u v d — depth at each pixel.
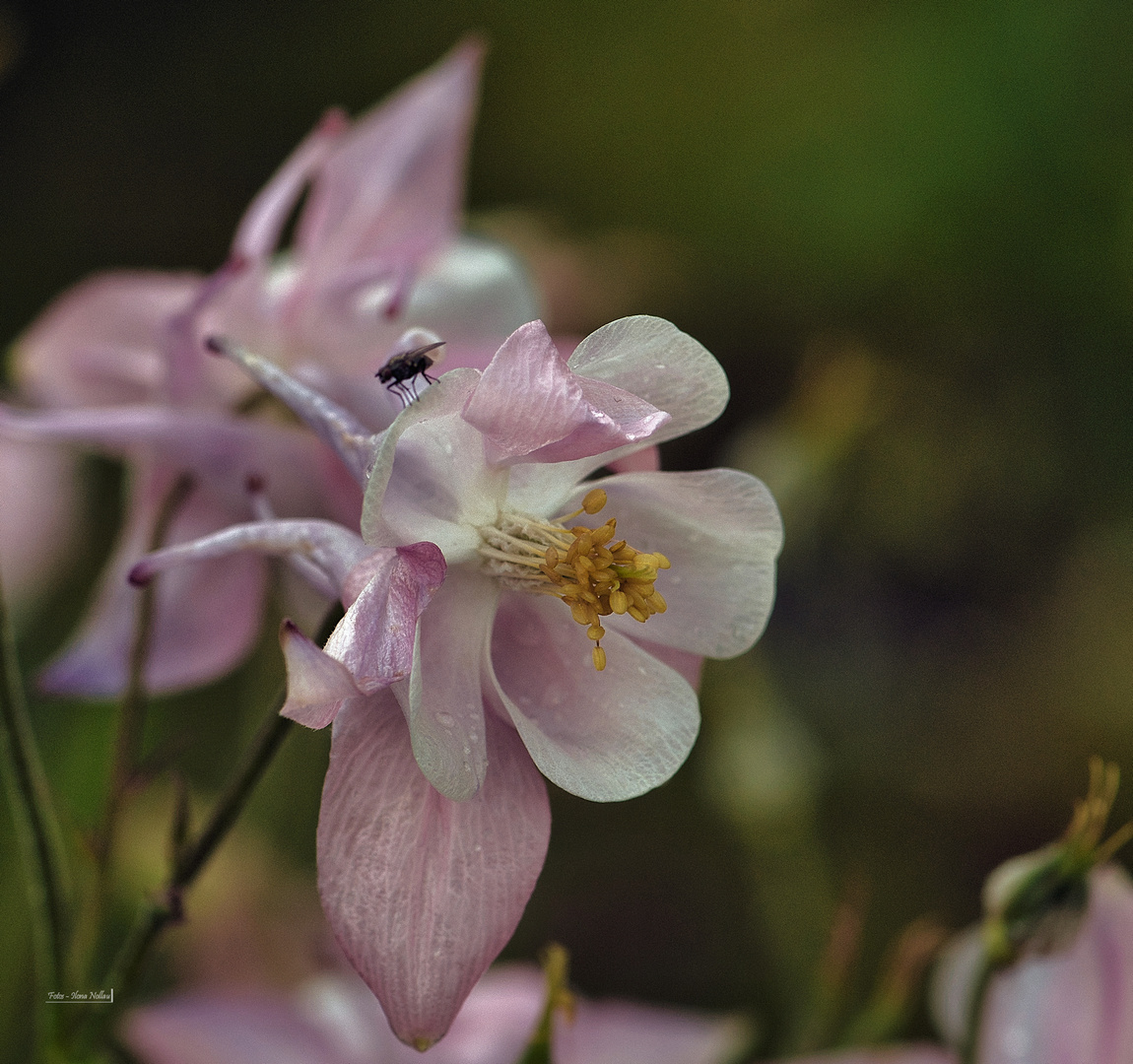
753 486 0.38
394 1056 0.45
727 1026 0.46
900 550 1.02
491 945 0.37
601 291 0.71
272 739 0.39
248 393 0.43
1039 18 1.21
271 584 0.45
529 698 0.38
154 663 0.44
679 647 0.39
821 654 0.91
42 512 0.60
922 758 0.97
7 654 0.40
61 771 0.60
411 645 0.37
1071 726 1.02
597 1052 0.45
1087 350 1.19
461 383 0.37
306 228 0.45
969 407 1.17
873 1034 0.44
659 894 0.88
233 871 0.52
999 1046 0.43
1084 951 0.43
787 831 0.60
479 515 0.38
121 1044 0.44
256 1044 0.44
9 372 0.46
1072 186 1.20
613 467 0.39
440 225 0.45
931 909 0.89
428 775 0.37
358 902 0.37
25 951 0.52
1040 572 1.10
